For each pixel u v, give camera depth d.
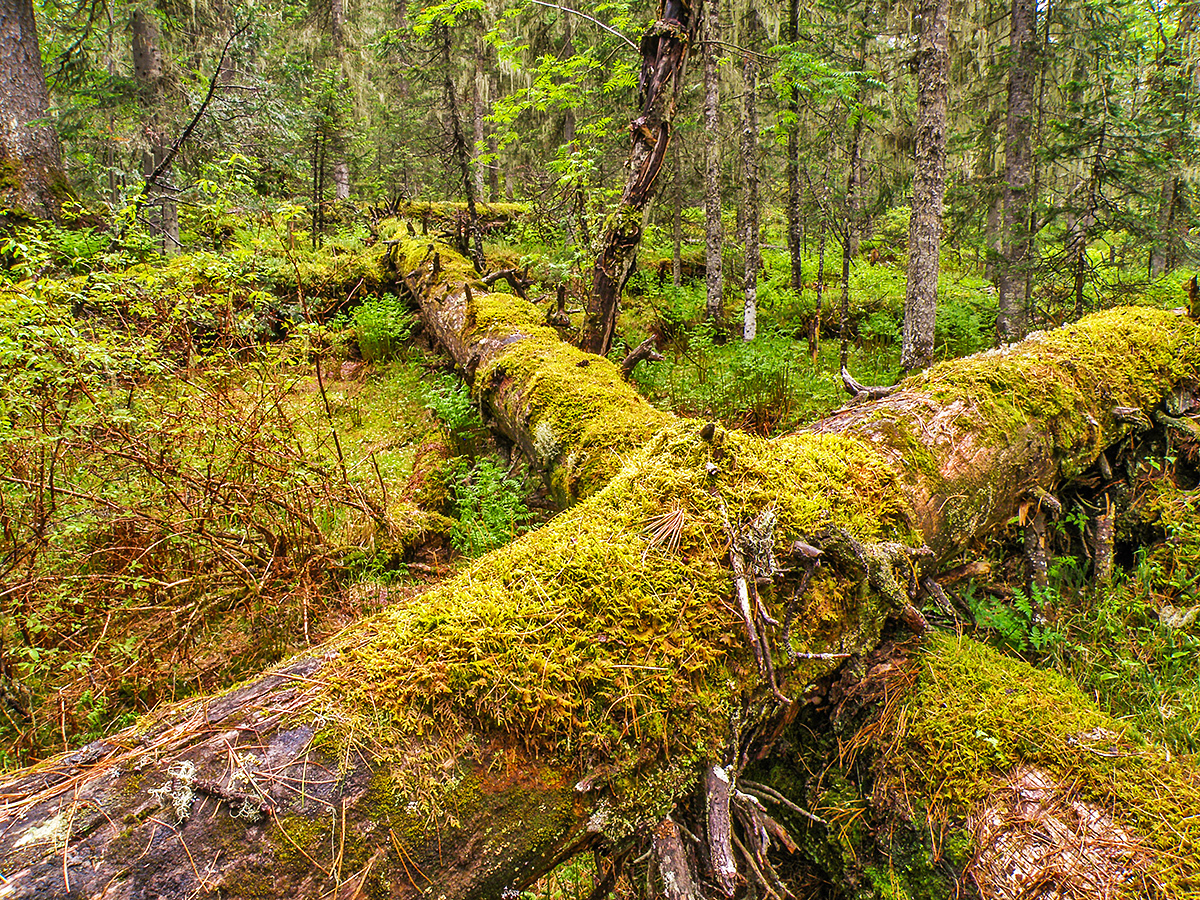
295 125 9.68
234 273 4.07
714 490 1.82
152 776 1.12
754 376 5.64
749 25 9.84
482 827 1.26
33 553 2.48
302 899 1.08
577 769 1.36
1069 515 2.99
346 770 1.18
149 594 2.71
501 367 4.21
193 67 10.90
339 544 3.27
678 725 1.47
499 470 3.95
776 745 1.95
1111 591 2.71
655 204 10.29
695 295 9.07
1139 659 2.35
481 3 5.35
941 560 2.38
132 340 3.09
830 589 1.83
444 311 5.96
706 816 1.49
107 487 2.84
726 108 10.26
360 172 13.84
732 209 12.19
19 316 2.63
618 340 6.68
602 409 3.35
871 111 7.60
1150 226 6.41
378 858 1.15
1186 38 9.77
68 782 1.12
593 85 7.94
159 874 1.01
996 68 8.84
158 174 7.19
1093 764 1.50
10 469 2.66
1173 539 2.82
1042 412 2.60
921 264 5.38
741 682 1.60
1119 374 3.00
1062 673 2.32
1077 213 6.52
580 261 5.91
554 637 1.43
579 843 1.41
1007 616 2.50
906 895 1.58
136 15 9.90
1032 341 3.06
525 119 12.77
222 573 2.86
